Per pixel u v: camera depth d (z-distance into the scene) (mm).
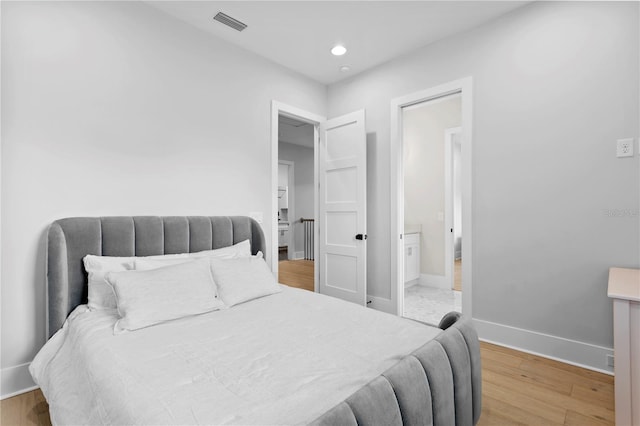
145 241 2242
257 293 2154
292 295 2254
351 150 3408
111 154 2203
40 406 1722
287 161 7340
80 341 1514
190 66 2639
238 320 1735
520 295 2439
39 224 1915
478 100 2650
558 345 2264
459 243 6211
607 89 2082
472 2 2373
